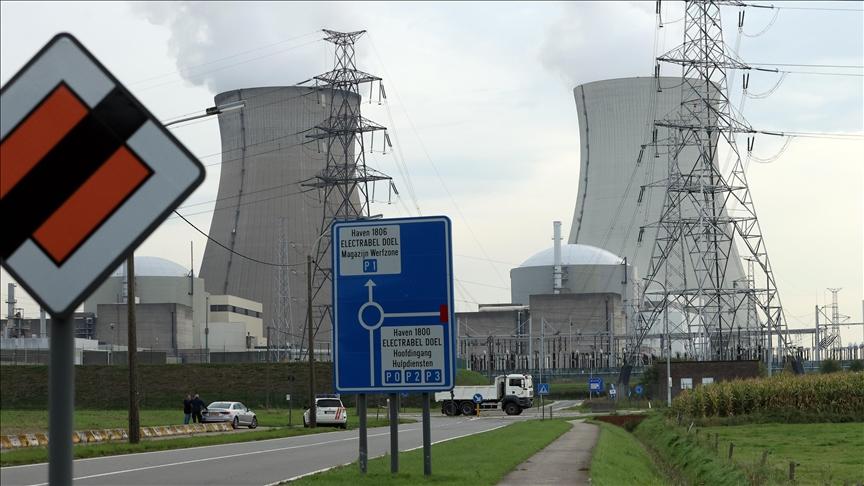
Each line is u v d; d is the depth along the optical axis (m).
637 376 129.75
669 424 53.88
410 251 20.17
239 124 144.38
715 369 94.75
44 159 3.74
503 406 88.62
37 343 126.88
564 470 25.55
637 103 156.12
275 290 145.75
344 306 20.31
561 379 137.12
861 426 52.38
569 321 159.00
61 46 3.78
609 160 157.88
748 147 102.69
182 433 49.06
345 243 20.34
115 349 131.50
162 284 146.12
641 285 170.00
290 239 142.38
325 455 32.56
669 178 105.31
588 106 160.25
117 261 3.74
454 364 20.03
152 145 3.77
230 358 128.50
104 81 3.78
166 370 100.69
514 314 163.38
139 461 29.61
